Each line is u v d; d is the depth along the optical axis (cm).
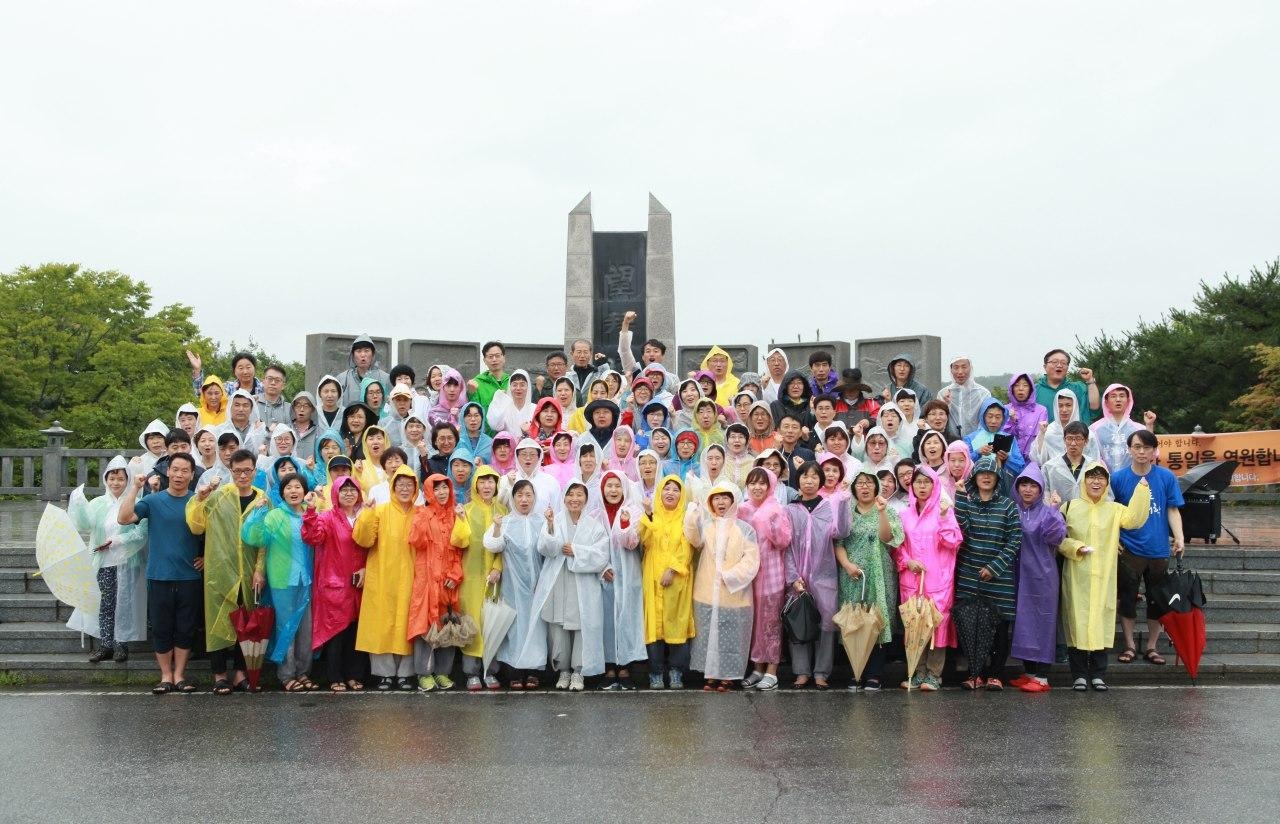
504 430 1199
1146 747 734
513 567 966
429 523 956
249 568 937
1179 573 978
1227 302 3238
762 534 955
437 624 938
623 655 956
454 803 616
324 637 941
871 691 941
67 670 998
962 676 1008
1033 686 940
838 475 980
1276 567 1220
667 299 1975
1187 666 970
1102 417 1202
